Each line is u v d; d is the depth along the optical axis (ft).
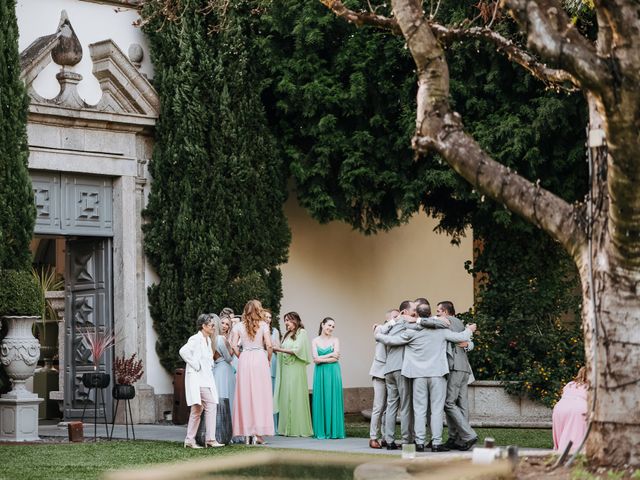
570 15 54.80
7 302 53.47
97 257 64.13
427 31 26.35
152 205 64.18
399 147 63.46
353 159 63.82
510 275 67.92
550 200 25.72
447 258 82.12
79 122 61.41
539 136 60.39
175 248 63.82
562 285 67.92
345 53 63.72
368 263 76.48
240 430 51.57
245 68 65.16
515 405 62.90
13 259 56.03
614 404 24.82
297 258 72.18
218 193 63.98
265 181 65.72
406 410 48.47
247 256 65.05
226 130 64.08
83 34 63.16
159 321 64.23
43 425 64.44
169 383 64.59
